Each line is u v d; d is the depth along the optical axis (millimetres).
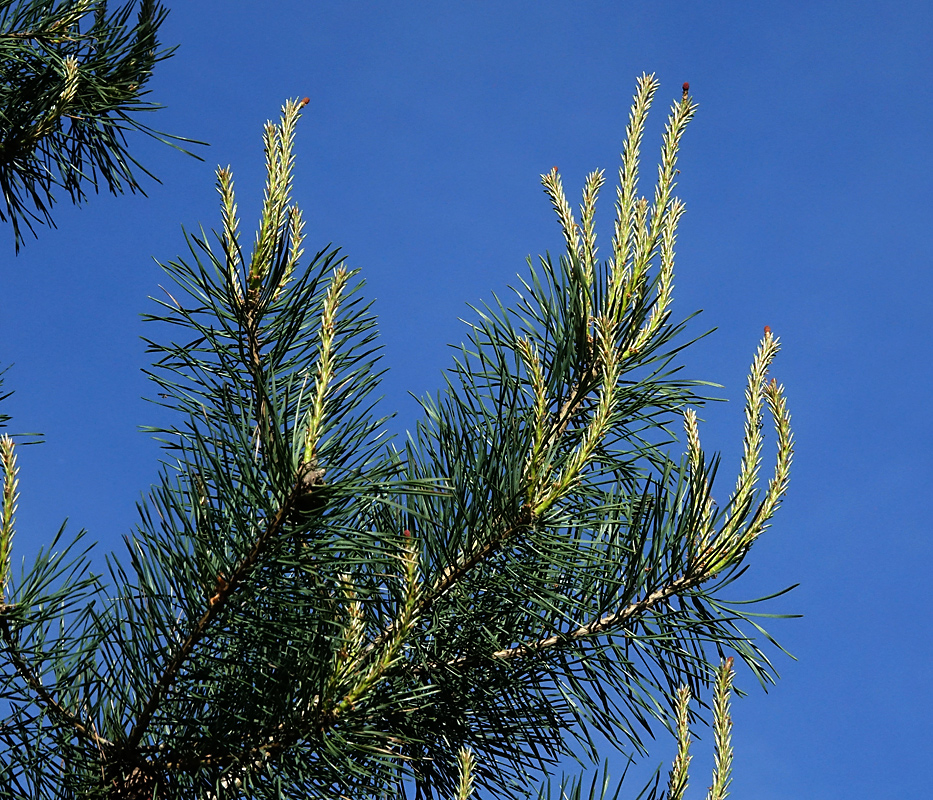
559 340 2533
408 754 2592
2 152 3861
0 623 2262
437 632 2465
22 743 2244
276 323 2639
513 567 2436
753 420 2613
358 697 2283
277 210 2602
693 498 2539
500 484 2391
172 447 2586
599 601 2598
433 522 2400
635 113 2613
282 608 2217
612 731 2633
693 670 2637
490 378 2668
